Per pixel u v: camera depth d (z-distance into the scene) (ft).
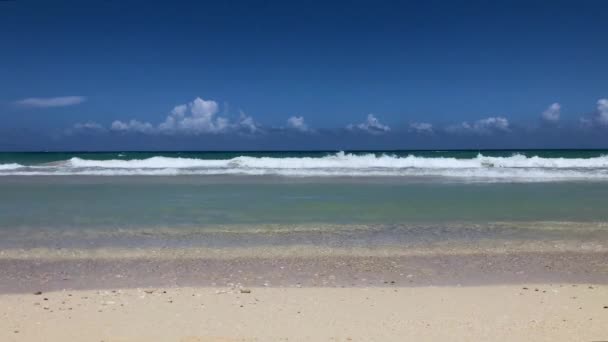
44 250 29.86
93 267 26.61
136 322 18.40
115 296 21.88
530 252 29.73
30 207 44.96
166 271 25.96
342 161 94.02
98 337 16.78
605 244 31.55
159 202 47.96
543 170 82.58
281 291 22.72
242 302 21.02
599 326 17.94
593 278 24.95
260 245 31.27
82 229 35.58
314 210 43.32
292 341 16.43
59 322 18.40
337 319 18.81
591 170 82.69
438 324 18.24
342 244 31.53
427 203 47.06
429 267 26.81
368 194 53.57
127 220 38.91
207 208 44.42
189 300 21.30
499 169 84.43
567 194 53.42
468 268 26.63
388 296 21.94
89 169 86.58
